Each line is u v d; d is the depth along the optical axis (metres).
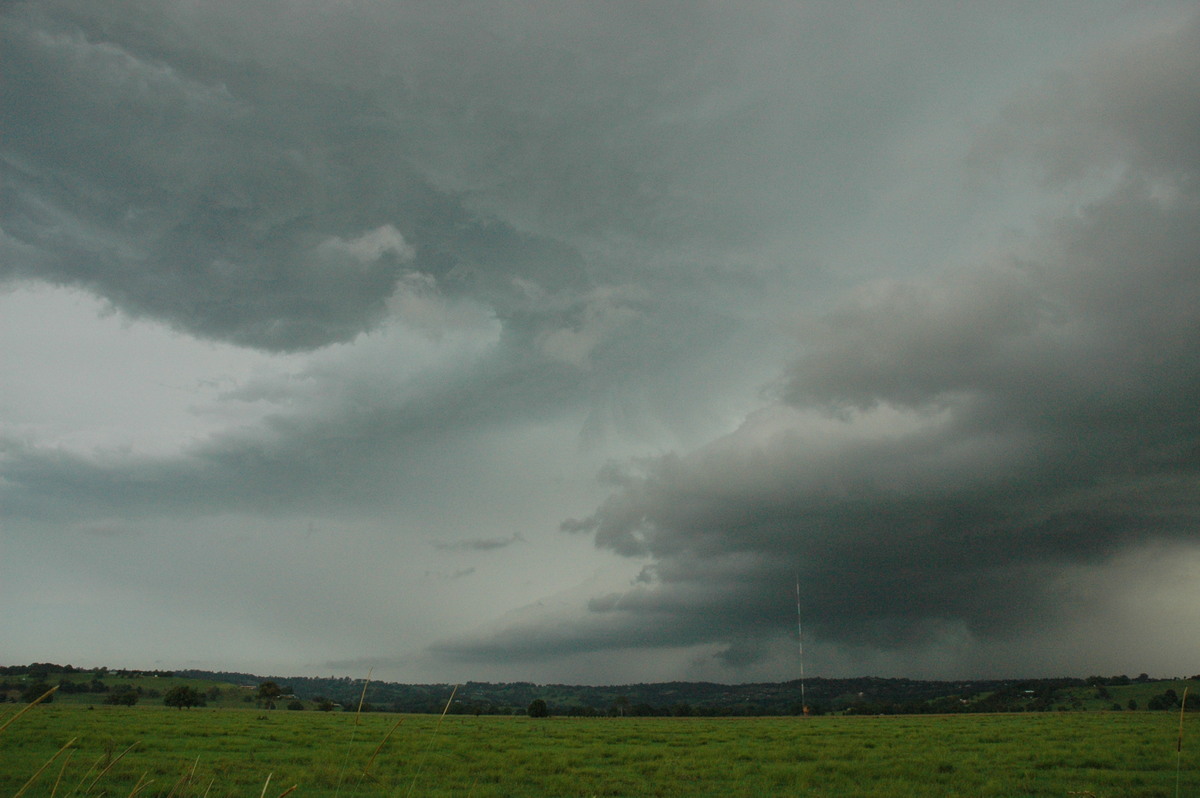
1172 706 85.88
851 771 28.52
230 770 25.47
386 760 29.59
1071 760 30.66
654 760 32.97
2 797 19.08
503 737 43.78
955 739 42.62
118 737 35.50
